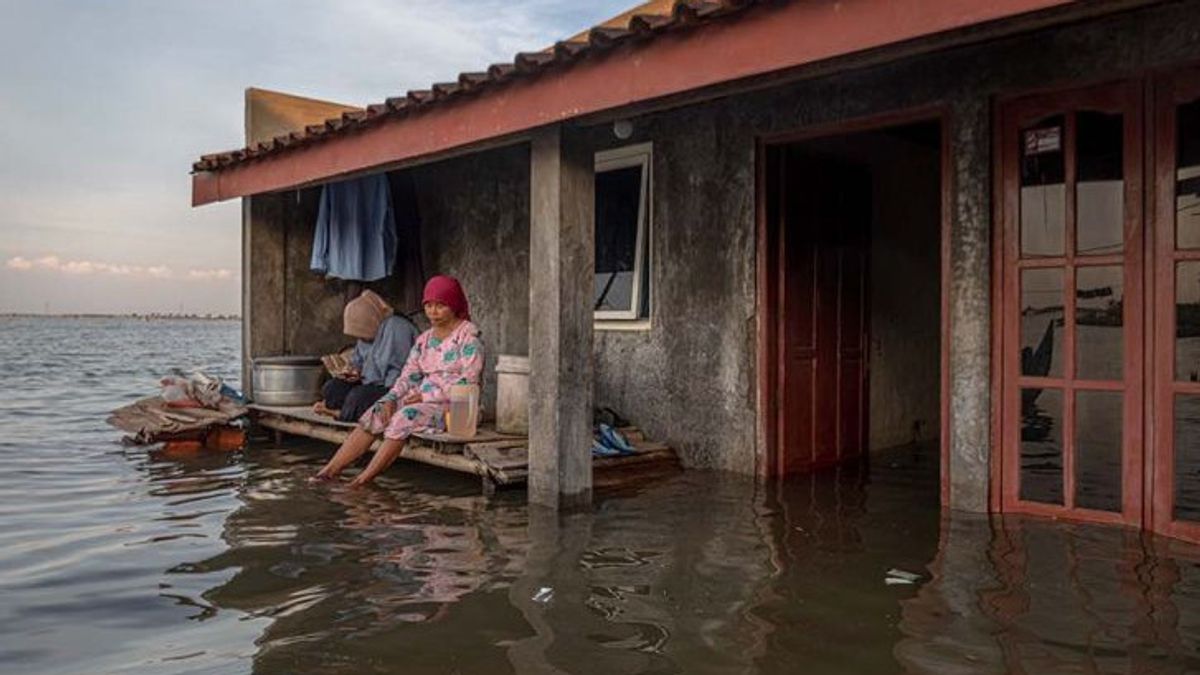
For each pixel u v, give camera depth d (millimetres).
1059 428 4797
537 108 5129
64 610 3545
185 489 5945
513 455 5918
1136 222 4508
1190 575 3789
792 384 6496
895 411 7859
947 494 5211
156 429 7633
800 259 6578
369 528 4820
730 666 2930
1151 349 4469
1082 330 4699
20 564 4176
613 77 4680
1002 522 4789
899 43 3650
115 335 51438
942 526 4742
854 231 7223
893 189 7793
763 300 6301
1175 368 4391
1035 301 4871
